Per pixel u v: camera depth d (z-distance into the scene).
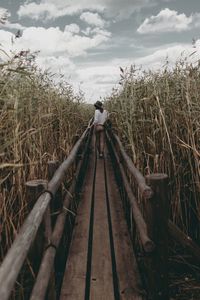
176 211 4.06
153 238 2.65
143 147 4.15
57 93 6.21
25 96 3.82
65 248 4.08
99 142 10.01
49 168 3.19
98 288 2.95
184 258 3.77
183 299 3.18
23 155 3.53
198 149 3.79
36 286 2.03
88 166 9.13
